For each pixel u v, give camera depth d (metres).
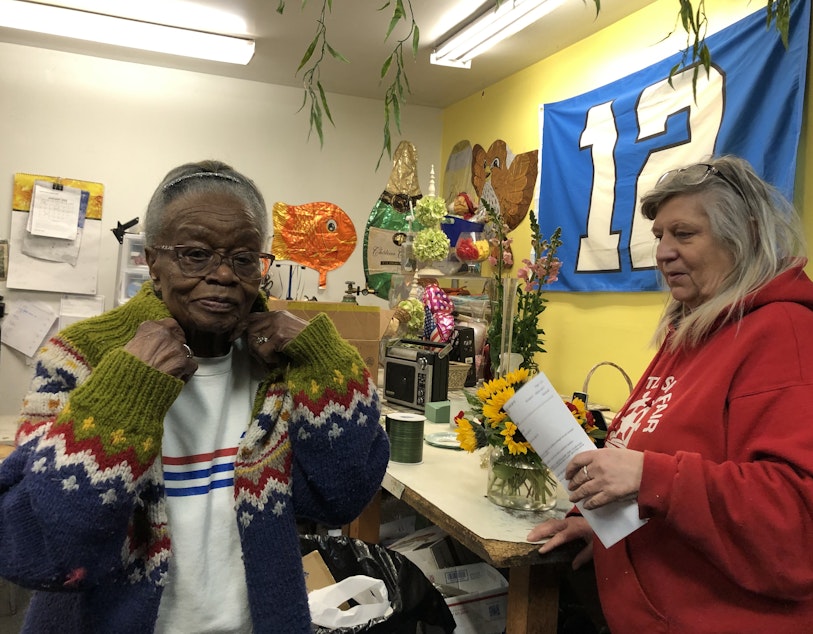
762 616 0.94
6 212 3.30
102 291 3.48
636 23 2.62
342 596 1.31
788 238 1.06
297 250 3.66
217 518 0.82
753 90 2.06
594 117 2.81
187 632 0.79
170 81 3.55
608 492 0.98
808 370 0.94
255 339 0.86
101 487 0.65
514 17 2.58
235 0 2.67
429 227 2.90
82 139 3.41
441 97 3.92
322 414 0.83
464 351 2.84
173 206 0.77
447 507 1.37
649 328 2.54
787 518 0.89
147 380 0.69
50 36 3.15
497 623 1.59
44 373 0.75
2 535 0.68
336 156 3.91
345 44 3.10
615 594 1.09
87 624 0.75
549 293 3.15
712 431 1.00
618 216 2.67
